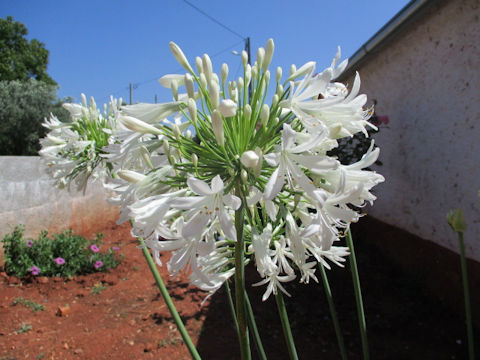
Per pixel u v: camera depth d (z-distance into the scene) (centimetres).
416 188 153
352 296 140
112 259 193
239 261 46
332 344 114
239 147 47
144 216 42
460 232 69
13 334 128
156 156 50
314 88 46
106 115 89
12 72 800
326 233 42
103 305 150
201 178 45
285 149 43
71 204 236
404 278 150
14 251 176
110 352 117
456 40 124
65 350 119
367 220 199
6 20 800
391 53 164
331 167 41
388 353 108
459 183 128
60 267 178
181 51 52
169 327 129
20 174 195
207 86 51
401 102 160
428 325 120
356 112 46
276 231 57
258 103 51
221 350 114
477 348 106
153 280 173
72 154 89
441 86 134
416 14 128
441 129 136
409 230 159
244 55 51
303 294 144
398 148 165
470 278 121
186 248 45
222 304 144
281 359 108
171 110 51
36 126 532
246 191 44
